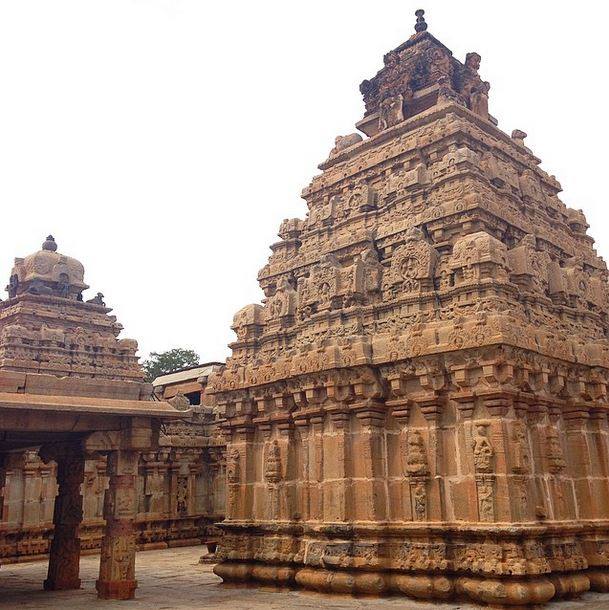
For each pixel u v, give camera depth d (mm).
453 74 23672
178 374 47656
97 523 31281
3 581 20938
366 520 15758
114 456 16703
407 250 17797
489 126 22188
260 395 19141
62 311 38000
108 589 16000
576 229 23484
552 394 16109
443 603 14156
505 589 13133
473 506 14312
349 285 18594
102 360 37469
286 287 21062
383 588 15062
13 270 39094
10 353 34344
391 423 16500
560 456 15555
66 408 15227
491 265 15977
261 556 17797
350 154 23531
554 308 18266
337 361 16812
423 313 16594
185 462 35094
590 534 15555
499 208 18281
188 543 34188
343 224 21328
